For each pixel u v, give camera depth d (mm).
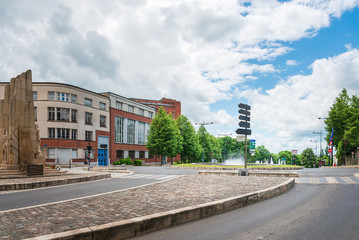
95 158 45000
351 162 50406
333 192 9578
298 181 13469
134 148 56875
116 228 4363
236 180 12516
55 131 38844
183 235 4629
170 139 53469
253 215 6121
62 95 40188
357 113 46031
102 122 47906
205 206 6016
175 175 17859
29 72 17172
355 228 4930
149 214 5434
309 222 5418
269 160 144375
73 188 11312
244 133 16219
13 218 5219
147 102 82688
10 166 15586
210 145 80062
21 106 16641
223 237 4508
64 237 3807
